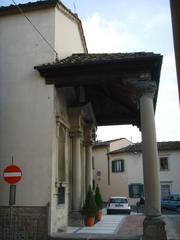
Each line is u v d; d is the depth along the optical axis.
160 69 12.44
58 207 12.70
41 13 13.92
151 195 11.20
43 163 12.15
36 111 12.71
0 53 13.72
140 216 20.02
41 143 12.35
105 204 36.16
